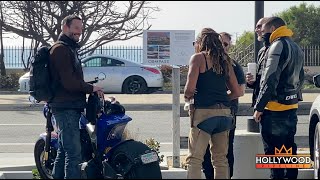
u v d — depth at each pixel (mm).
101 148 7645
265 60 7738
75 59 7594
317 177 8344
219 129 7426
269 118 7703
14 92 22219
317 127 8367
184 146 11852
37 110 18156
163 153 11414
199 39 7504
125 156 7469
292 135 7836
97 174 7645
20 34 29062
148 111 18375
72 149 7566
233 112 8328
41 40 29172
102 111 7707
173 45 9516
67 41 7598
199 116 7344
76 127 7613
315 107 8547
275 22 7715
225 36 8430
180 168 9484
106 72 23031
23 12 28750
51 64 7512
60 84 7535
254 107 7914
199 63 7336
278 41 7586
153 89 23812
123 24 29484
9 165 10125
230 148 8453
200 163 7371
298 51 7715
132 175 7387
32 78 7539
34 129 14938
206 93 7344
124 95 21531
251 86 8234
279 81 7645
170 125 15656
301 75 7855
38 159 8516
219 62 7375
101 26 29203
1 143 13070
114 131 7641
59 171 7805
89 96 7664
